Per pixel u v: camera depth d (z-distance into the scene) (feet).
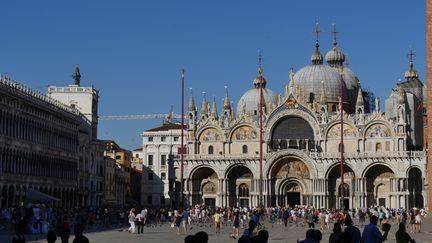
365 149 483.92
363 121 485.97
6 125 312.91
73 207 390.63
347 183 485.97
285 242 184.44
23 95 330.95
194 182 510.99
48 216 258.57
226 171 500.74
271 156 491.31
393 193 470.39
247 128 510.58
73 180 421.18
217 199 505.25
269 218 392.68
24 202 330.75
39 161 358.23
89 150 467.93
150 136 633.61
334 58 609.42
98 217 312.09
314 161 485.15
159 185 627.05
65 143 406.82
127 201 633.20
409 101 537.24
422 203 474.90
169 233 228.22
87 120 481.87
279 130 506.89
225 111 554.05
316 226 311.27
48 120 374.84
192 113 523.29
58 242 165.17
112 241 180.34
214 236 218.38
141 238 196.54
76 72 509.35
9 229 233.55
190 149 517.55
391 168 469.16
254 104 592.19
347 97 561.02
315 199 482.28
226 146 511.81
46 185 367.25
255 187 494.59
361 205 473.67
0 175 302.04
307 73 564.71
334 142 492.54
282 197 497.87
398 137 474.90
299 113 499.92
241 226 306.96
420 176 479.41
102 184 506.07
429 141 255.50
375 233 90.12
